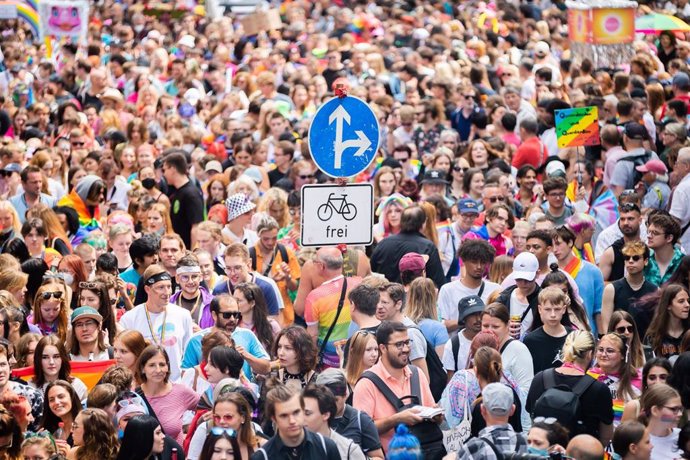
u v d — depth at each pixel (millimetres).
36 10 80188
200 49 83375
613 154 41344
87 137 52344
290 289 35031
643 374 26188
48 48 78812
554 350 28047
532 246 31969
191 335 30844
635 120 47375
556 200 37812
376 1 94750
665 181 40781
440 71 64688
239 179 41844
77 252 34969
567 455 22250
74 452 24078
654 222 32781
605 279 34125
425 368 27562
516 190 45625
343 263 30828
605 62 59094
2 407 23688
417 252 34000
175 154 41219
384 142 54938
